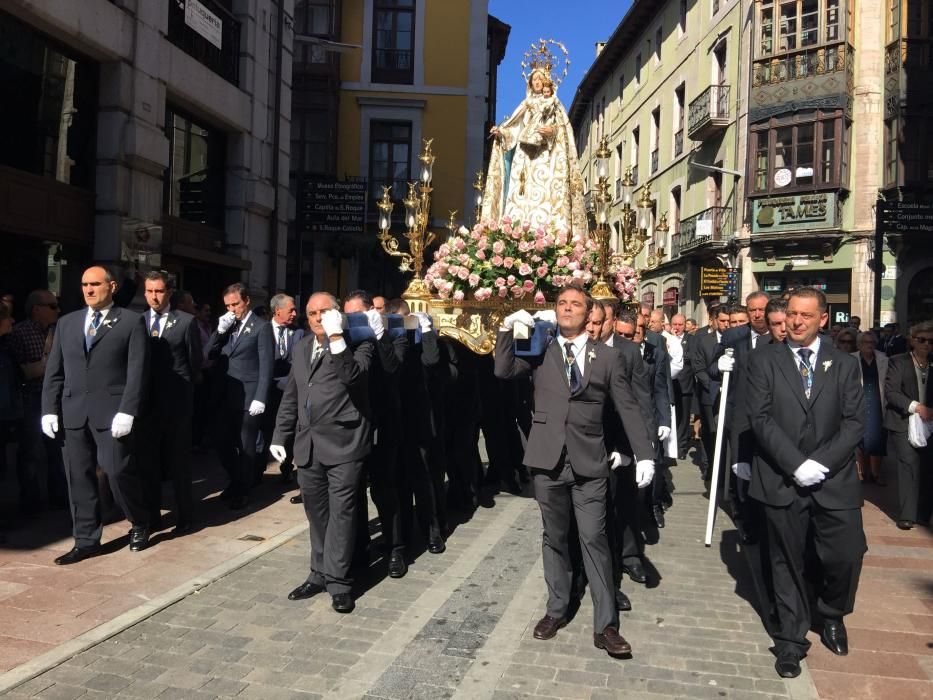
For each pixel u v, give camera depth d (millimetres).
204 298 14414
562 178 8953
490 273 7125
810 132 21953
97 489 5496
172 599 4637
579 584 4844
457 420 7141
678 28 28719
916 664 3977
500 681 3707
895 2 21125
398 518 5324
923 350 6758
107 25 10570
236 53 14500
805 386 4137
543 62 9133
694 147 26953
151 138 11523
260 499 7414
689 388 10562
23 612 4391
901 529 6820
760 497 4148
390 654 3992
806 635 4285
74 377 5410
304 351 4938
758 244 22953
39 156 10117
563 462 4234
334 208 19719
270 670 3777
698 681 3742
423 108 25812
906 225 19469
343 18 25609
